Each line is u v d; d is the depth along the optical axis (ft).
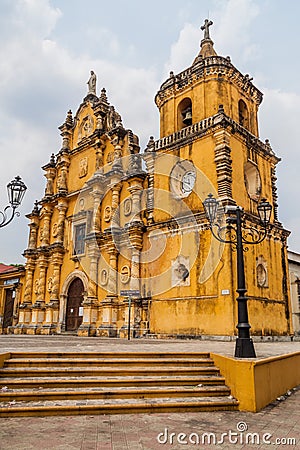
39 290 90.33
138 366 29.22
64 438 17.90
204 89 69.26
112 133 83.82
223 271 56.29
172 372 28.35
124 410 22.82
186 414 22.97
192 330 58.29
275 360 28.76
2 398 23.02
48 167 100.22
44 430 19.10
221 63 69.21
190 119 72.90
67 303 84.89
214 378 27.58
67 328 82.99
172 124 73.15
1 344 41.50
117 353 30.55
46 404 22.62
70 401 23.45
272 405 25.73
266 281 63.72
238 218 33.58
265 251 65.77
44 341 49.85
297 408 24.93
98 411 22.45
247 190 68.85
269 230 68.03
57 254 88.48
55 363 28.02
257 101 78.43
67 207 92.73
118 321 70.23
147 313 65.77
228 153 62.23
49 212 96.58
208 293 57.67
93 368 27.86
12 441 17.35
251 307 58.54
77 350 32.01
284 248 71.77
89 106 94.84
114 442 17.56
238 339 28.81
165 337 61.41
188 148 67.46
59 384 25.22
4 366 27.22
